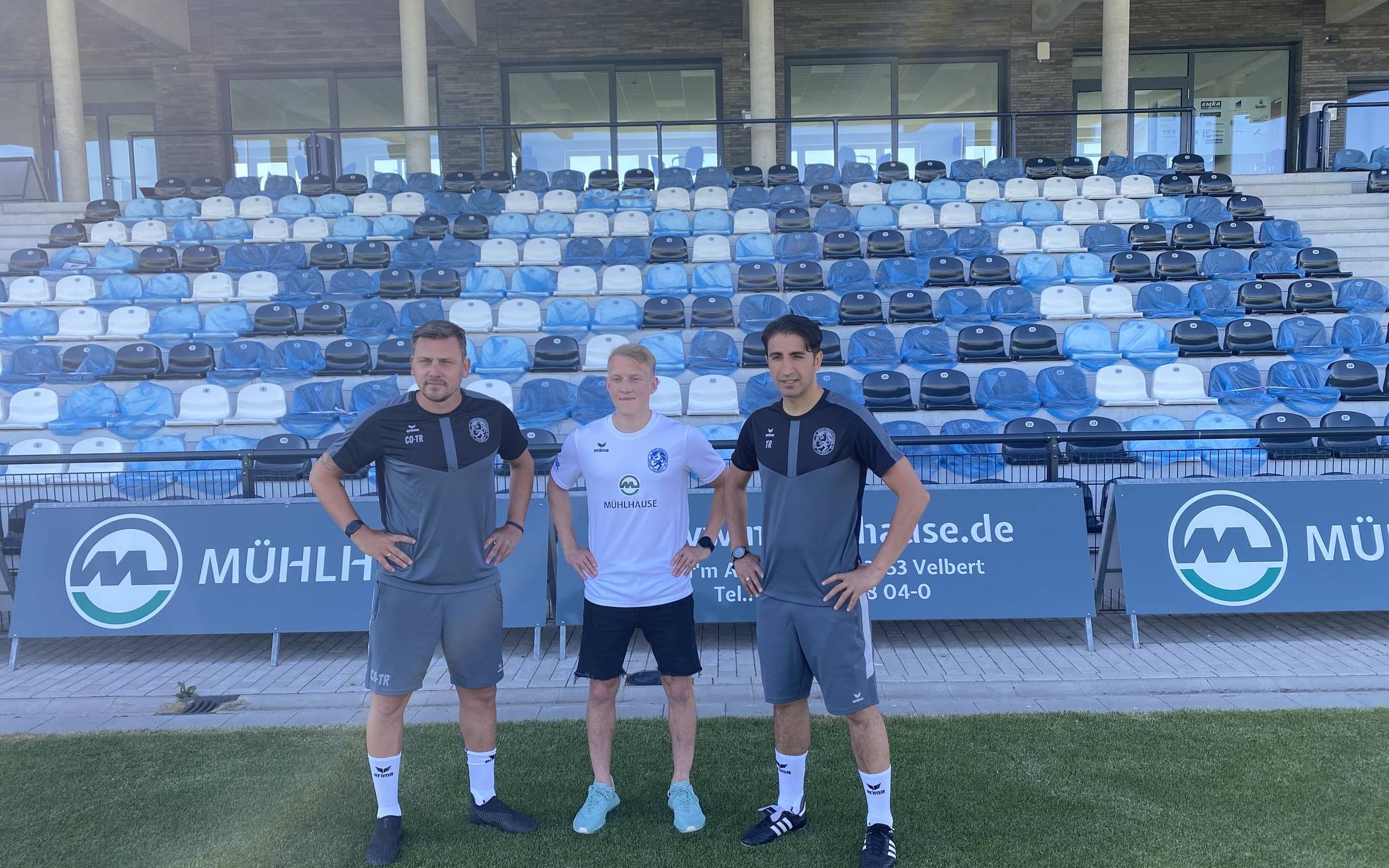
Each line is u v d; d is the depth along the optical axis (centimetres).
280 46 1608
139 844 307
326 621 508
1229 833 299
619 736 392
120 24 1459
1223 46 1620
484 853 298
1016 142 1596
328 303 1006
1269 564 516
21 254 1147
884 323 985
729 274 1088
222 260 1177
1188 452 633
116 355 917
